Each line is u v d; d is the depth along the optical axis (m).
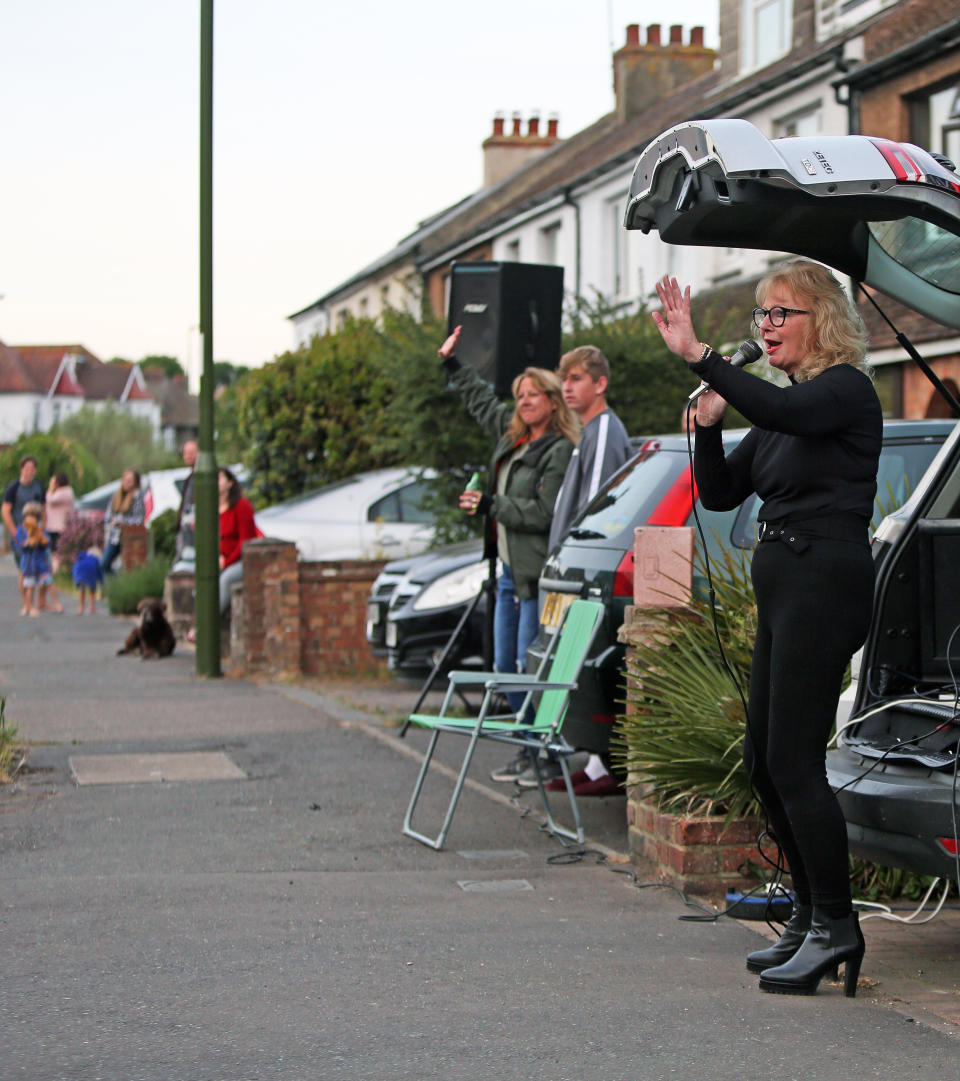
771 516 5.13
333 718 12.53
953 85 18.66
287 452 22.97
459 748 11.05
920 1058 4.50
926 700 5.55
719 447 5.36
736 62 25.22
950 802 4.92
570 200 29.89
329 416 22.67
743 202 4.99
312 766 10.18
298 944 5.85
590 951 5.77
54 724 12.14
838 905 5.16
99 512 35.09
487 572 12.95
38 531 25.89
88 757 10.49
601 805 9.02
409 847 7.76
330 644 15.91
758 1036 4.71
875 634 5.90
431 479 16.77
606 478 9.07
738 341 17.27
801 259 5.32
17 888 6.77
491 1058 4.50
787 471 5.07
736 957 5.70
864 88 19.94
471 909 6.46
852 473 5.03
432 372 16.09
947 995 5.21
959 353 17.78
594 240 29.20
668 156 5.27
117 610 25.67
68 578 34.28
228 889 6.79
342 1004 5.06
